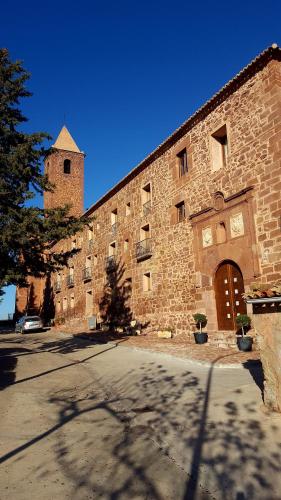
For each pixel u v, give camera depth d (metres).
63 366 11.64
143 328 19.84
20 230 10.88
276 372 5.50
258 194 12.43
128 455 4.58
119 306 23.44
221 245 14.08
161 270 18.42
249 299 5.74
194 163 16.14
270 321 5.57
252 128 12.90
